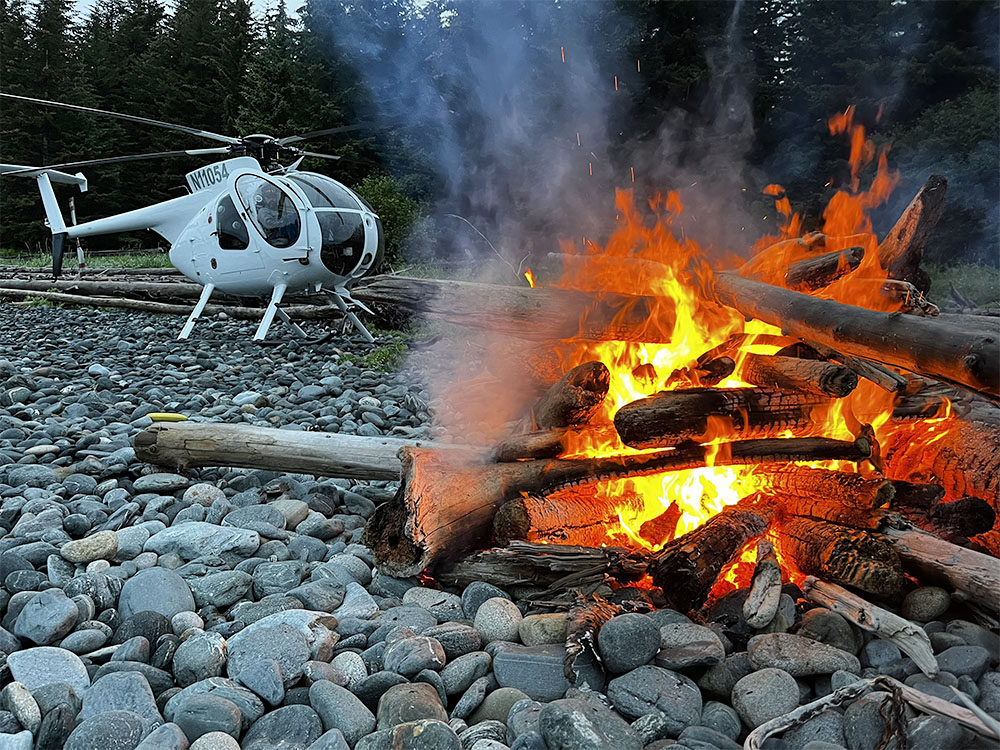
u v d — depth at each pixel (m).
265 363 8.77
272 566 3.01
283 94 28.69
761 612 2.34
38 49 38.19
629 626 2.22
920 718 1.99
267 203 8.88
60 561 3.07
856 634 2.36
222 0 39.09
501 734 2.05
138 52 44.50
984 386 2.05
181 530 3.27
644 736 1.99
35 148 37.50
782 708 2.07
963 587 2.41
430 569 2.90
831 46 19.78
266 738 2.08
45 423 5.74
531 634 2.46
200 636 2.43
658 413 2.70
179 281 16.17
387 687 2.23
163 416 4.55
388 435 5.27
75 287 15.10
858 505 2.64
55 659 2.36
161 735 2.00
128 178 37.19
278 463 3.88
